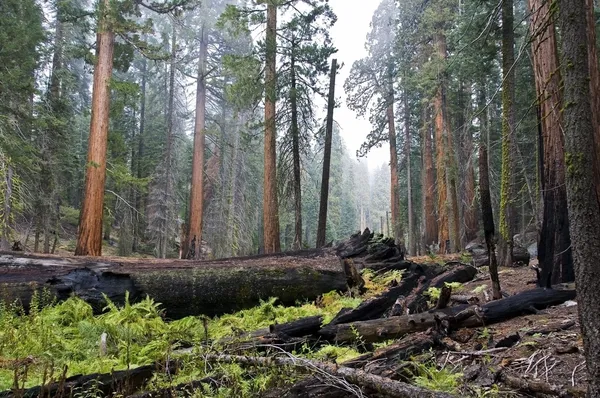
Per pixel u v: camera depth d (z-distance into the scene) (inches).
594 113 251.3
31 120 629.9
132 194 1161.4
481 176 245.0
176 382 155.7
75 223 1165.7
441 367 165.8
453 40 623.2
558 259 277.7
